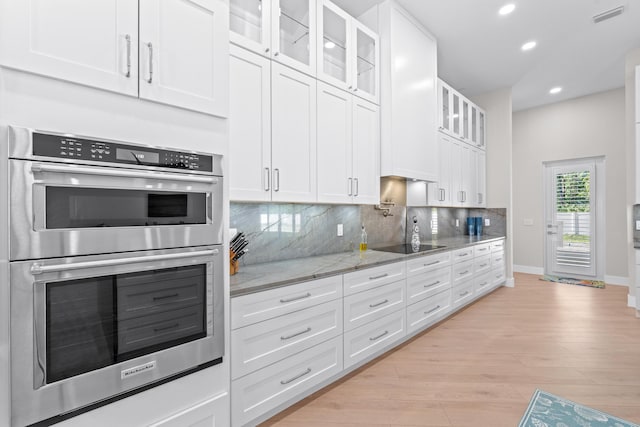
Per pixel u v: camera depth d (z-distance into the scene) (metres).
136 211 1.19
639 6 2.91
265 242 2.42
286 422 1.76
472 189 4.60
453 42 3.53
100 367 1.11
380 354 2.57
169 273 1.28
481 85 4.77
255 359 1.65
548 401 1.95
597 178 5.30
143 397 1.22
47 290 1.00
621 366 2.39
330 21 2.50
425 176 3.27
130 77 1.18
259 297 1.67
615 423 1.73
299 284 1.89
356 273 2.29
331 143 2.42
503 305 3.98
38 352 0.98
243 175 1.87
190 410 1.35
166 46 1.28
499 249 4.68
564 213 5.64
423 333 3.07
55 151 1.01
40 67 0.99
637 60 3.77
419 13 3.03
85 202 1.08
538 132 5.85
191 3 1.36
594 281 5.22
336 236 3.01
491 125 5.01
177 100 1.30
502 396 2.00
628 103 3.91
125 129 1.18
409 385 2.14
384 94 2.90
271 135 2.01
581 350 2.67
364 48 2.82
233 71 1.83
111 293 1.13
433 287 3.16
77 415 1.07
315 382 1.97
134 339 1.19
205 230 1.39
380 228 3.58
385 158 2.89
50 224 1.00
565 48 3.69
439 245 3.63
